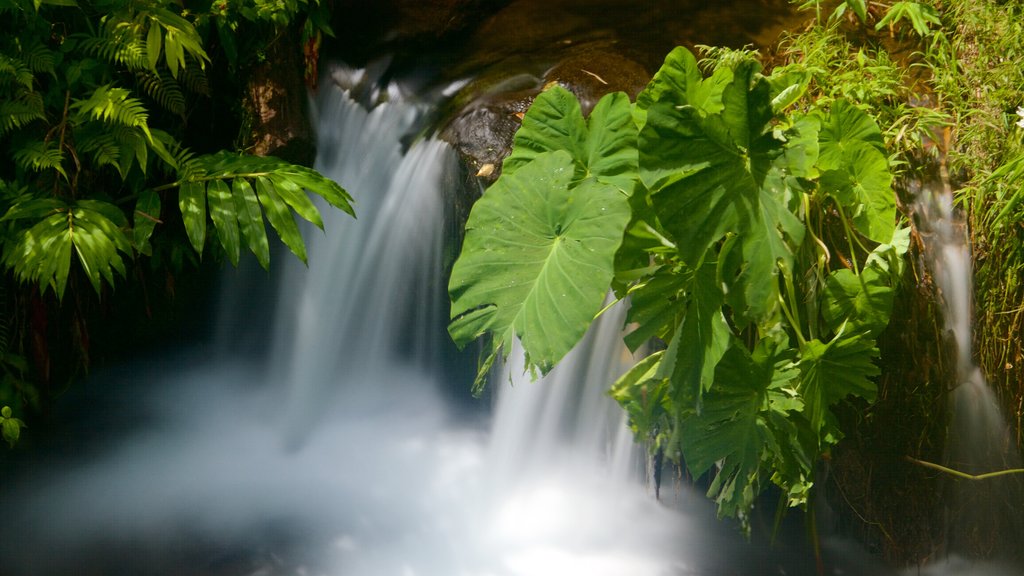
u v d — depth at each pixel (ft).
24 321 11.32
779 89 8.77
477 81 12.03
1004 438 9.36
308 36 12.75
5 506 10.97
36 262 9.63
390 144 12.03
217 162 10.77
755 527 10.48
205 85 11.62
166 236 12.38
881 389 9.18
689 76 7.66
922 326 9.08
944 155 9.48
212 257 12.95
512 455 11.21
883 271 8.11
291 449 12.41
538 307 7.24
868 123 8.05
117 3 10.53
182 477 11.75
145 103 11.71
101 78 10.85
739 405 7.69
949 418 9.31
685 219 6.99
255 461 12.15
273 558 10.34
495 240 7.55
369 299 12.32
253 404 13.26
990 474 8.89
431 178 11.21
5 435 10.77
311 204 10.57
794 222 7.11
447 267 11.32
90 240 9.80
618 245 6.96
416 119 12.00
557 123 8.02
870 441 9.38
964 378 9.28
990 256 9.02
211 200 10.39
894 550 9.66
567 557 10.32
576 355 10.39
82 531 10.62
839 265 8.82
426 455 11.98
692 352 7.23
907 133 9.48
